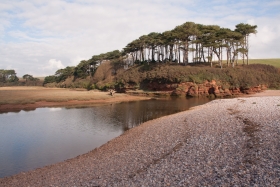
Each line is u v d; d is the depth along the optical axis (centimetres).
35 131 2548
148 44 9488
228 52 8106
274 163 1016
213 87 6294
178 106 4453
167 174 1083
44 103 4994
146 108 4266
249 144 1348
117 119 3194
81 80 12688
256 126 1772
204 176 995
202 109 3152
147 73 7712
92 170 1330
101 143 2058
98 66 12050
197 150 1387
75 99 5484
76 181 1184
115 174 1210
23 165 1562
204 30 7794
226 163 1110
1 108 4338
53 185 1170
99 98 5772
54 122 3048
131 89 7831
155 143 1728
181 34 7675
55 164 1539
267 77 6844
